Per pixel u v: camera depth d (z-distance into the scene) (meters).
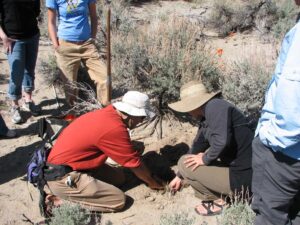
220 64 5.80
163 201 4.14
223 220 3.54
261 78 5.25
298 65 2.54
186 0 11.08
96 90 5.90
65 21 5.32
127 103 3.81
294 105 2.55
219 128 3.57
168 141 4.87
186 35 6.19
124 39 6.40
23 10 5.05
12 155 4.87
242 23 8.99
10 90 5.33
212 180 3.80
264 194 2.91
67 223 3.60
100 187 3.91
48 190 4.29
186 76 5.33
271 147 2.76
